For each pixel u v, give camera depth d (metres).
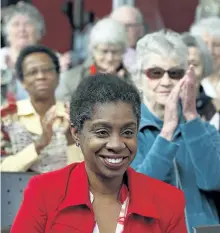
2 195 7.42
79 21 14.77
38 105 8.98
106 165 5.41
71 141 8.67
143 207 5.59
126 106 5.39
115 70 11.12
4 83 10.74
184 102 7.53
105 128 5.38
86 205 5.54
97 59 11.13
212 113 9.33
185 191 7.49
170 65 7.95
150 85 7.98
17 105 8.68
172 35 8.16
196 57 9.88
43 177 5.69
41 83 9.00
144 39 8.14
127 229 5.57
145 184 5.72
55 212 5.57
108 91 5.41
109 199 5.64
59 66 9.25
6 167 8.38
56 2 16.47
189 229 7.41
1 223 7.39
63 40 16.36
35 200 5.61
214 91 11.45
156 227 5.61
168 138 7.42
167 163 7.35
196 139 7.47
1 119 8.58
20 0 14.82
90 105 5.41
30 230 5.58
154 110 7.96
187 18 16.05
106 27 11.16
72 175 5.68
